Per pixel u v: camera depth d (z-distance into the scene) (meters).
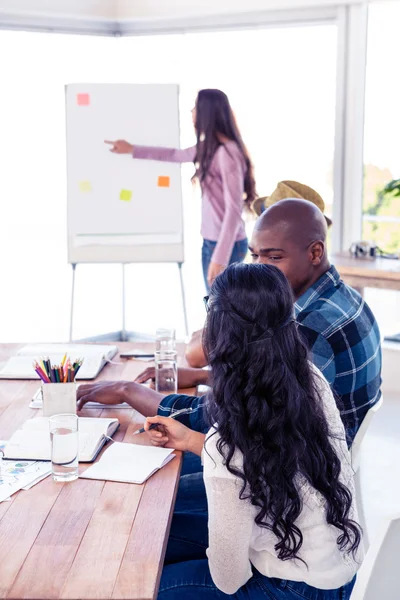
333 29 4.26
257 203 3.55
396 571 1.15
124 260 4.26
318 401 1.30
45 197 5.02
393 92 4.12
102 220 4.21
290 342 1.26
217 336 1.27
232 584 1.28
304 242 1.73
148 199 4.20
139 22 4.50
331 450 1.28
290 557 1.27
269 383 1.23
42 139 4.83
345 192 4.35
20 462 1.59
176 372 1.98
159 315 4.98
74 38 4.58
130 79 4.66
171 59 4.58
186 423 1.73
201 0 4.26
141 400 1.84
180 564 1.48
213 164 3.87
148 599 1.11
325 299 1.73
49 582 1.15
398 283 3.46
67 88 4.12
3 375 2.16
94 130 4.14
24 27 4.36
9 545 1.26
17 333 4.67
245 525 1.24
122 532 1.30
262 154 4.54
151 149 4.12
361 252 3.83
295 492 1.23
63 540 1.27
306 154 4.47
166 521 1.35
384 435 3.39
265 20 4.30
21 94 4.67
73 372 1.79
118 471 1.54
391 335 4.11
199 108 3.85
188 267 5.39
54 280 5.38
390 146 4.19
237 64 4.47
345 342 1.68
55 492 1.46
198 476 2.02
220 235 3.85
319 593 1.29
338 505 1.27
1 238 5.16
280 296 1.26
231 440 1.23
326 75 4.33
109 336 4.71
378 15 4.07
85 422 1.76
